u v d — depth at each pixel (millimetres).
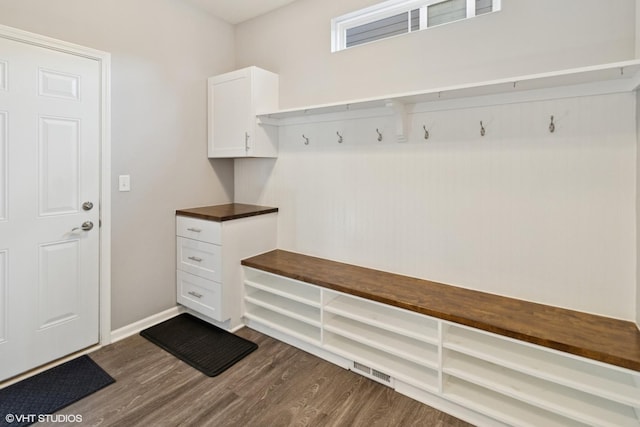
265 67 2896
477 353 1607
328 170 2578
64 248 2088
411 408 1734
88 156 2166
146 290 2562
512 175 1850
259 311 2594
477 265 1989
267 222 2801
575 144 1676
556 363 1526
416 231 2197
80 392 1812
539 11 1741
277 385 1902
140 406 1722
